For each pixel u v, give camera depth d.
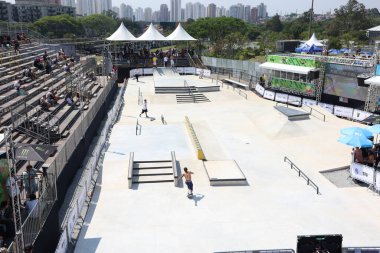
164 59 50.53
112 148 22.66
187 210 16.08
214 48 84.44
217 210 16.12
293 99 36.31
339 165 21.69
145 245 13.53
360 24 108.19
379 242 13.95
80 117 26.50
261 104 36.41
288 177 19.75
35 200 12.96
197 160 21.20
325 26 124.00
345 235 14.40
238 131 27.73
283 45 52.88
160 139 24.45
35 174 14.37
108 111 33.38
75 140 19.98
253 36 123.75
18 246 10.36
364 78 30.28
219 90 40.84
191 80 44.56
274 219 15.49
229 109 34.22
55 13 158.62
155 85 39.28
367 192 18.27
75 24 107.56
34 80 30.11
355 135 20.05
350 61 33.78
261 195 17.62
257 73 45.28
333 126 28.86
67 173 17.80
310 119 29.20
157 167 19.84
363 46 66.00
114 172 19.45
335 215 15.94
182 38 50.28
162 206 16.38
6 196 12.31
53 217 13.22
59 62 40.94
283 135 26.58
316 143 25.38
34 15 150.62
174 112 32.75
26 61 36.28
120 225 14.83
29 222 11.25
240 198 17.28
